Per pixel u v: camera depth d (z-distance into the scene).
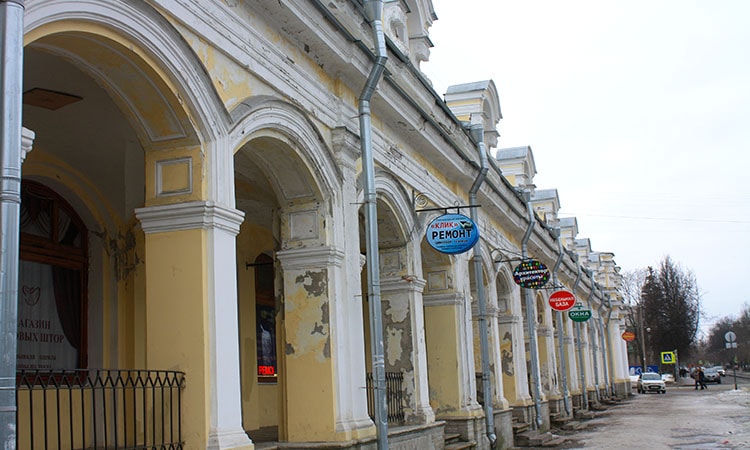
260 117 8.28
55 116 9.07
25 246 9.70
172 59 6.90
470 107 19.23
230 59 7.92
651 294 85.31
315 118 9.77
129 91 7.02
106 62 6.66
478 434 15.45
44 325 9.88
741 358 125.56
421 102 13.80
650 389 55.91
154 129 7.30
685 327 83.50
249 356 13.93
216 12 7.66
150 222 7.35
